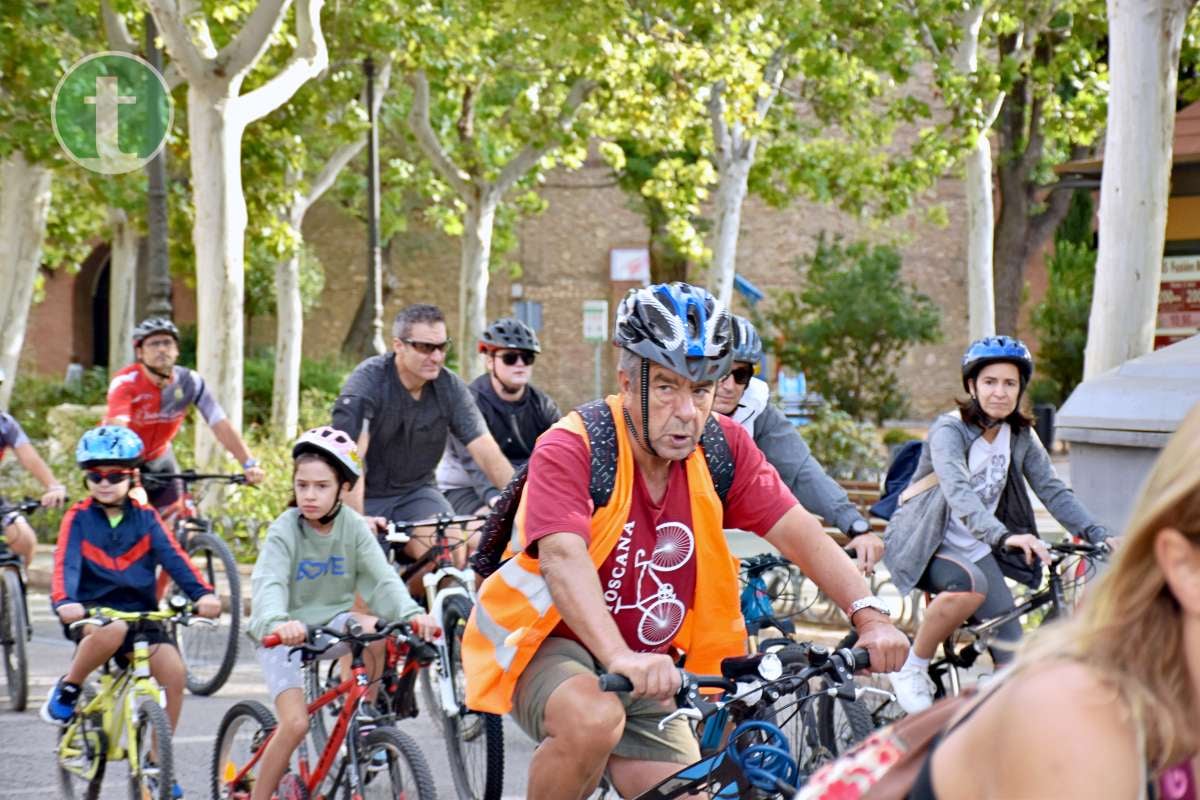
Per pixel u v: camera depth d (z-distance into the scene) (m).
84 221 29.22
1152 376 9.52
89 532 6.77
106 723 6.57
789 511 4.16
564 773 3.93
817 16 18.92
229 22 19.53
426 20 21.88
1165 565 1.79
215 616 6.61
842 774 2.12
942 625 6.64
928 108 21.12
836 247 32.84
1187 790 1.80
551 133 25.75
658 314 3.90
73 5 19.36
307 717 5.63
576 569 3.88
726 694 3.73
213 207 16.09
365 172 32.66
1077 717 1.76
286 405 26.72
